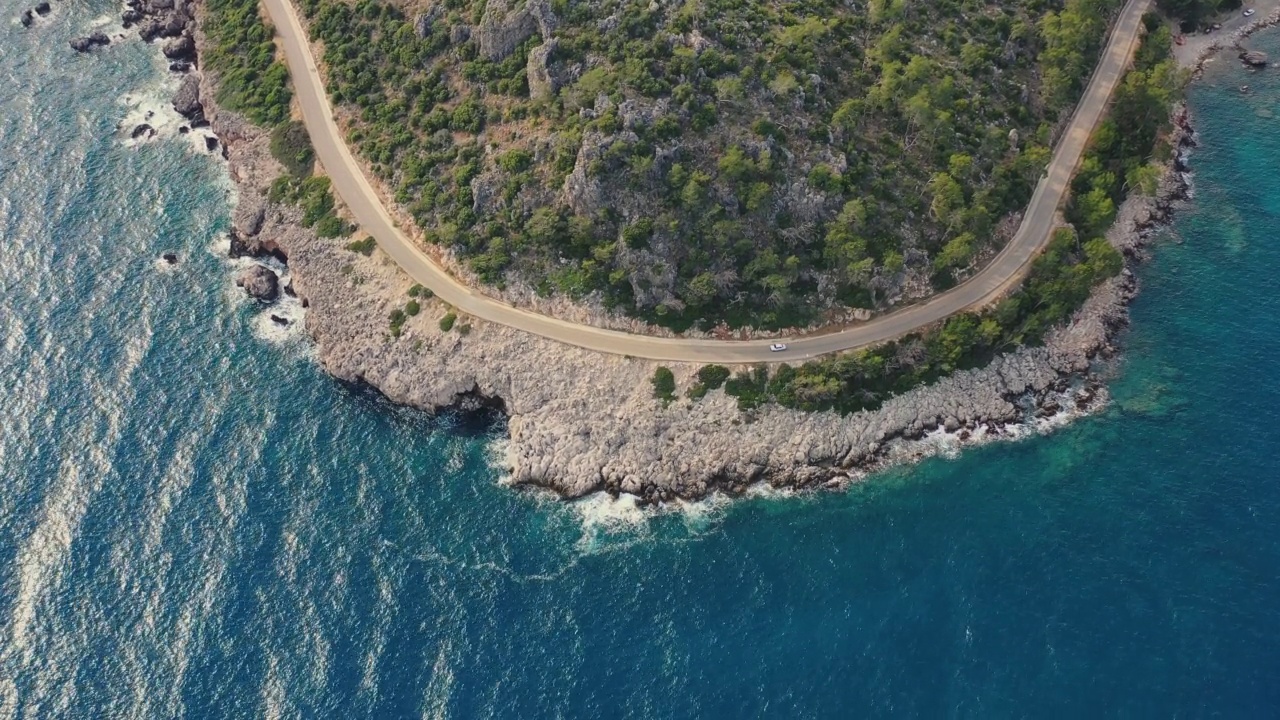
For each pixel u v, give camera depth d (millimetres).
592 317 133500
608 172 132000
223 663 103125
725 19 144625
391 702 99938
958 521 116250
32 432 124812
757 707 99250
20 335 136125
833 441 124000
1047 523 114938
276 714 99125
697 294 129250
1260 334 133375
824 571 111750
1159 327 135625
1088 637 103062
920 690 99875
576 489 120938
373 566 112125
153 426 125938
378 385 132000
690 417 125625
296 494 119500
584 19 143750
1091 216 140125
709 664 103062
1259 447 120188
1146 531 112750
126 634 105562
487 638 105438
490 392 130625
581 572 112438
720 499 120375
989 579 109438
